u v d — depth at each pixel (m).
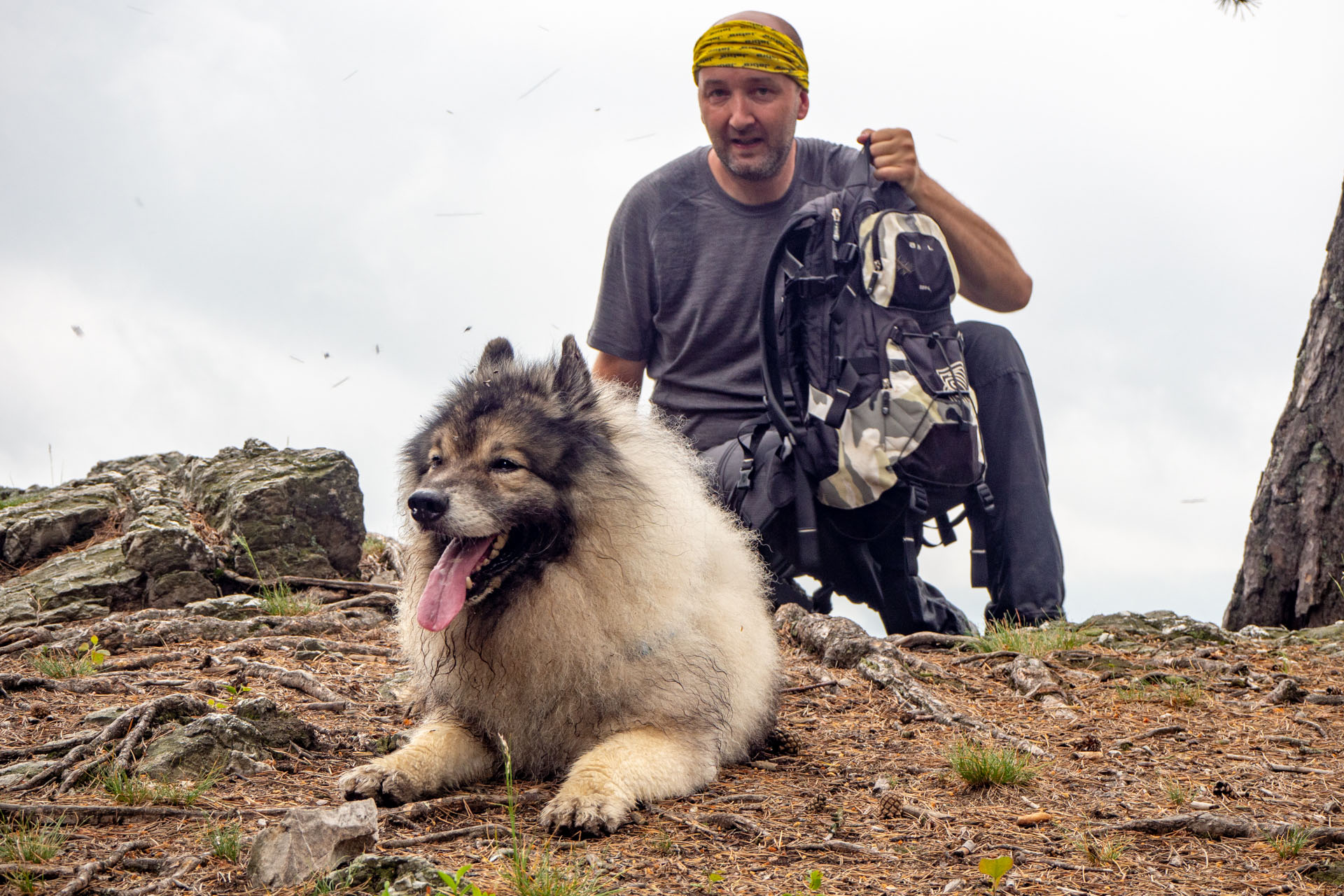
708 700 2.25
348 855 1.85
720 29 3.01
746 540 2.52
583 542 2.24
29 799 2.12
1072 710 2.57
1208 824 2.12
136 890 1.73
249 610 2.95
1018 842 2.10
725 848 2.04
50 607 2.93
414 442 2.38
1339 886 1.88
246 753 2.23
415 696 2.42
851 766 2.32
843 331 2.86
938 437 2.85
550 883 1.73
